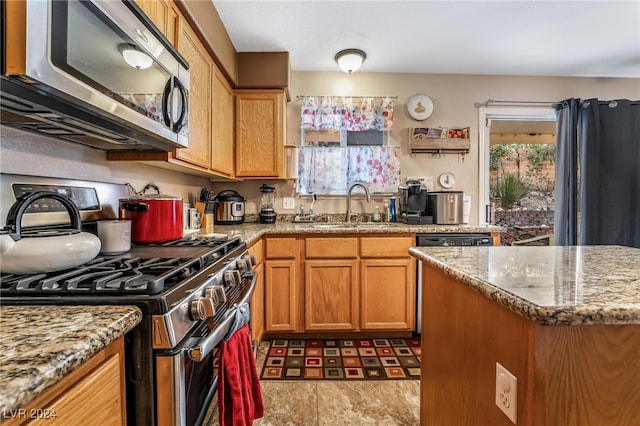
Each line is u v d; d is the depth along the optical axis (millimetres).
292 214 3143
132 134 1198
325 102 3059
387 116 3070
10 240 808
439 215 2729
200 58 1930
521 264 1024
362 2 2059
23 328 558
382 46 2621
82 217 1311
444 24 2305
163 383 693
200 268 1030
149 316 689
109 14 907
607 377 658
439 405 1180
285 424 1536
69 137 1216
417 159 3186
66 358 464
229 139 2602
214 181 3076
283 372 1994
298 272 2439
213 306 859
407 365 2090
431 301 1259
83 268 935
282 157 2793
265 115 2766
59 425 474
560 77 3211
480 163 3197
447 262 1059
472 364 931
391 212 3051
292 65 2988
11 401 374
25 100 785
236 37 2467
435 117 3180
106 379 592
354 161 3125
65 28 750
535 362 651
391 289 2455
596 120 2951
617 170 2959
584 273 895
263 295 2400
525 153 4000
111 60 930
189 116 1745
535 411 653
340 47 2639
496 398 793
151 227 1441
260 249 2324
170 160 1585
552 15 2199
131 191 1656
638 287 748
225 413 991
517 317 711
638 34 2432
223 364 981
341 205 3154
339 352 2266
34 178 1115
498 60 2879
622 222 2951
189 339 783
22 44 659
